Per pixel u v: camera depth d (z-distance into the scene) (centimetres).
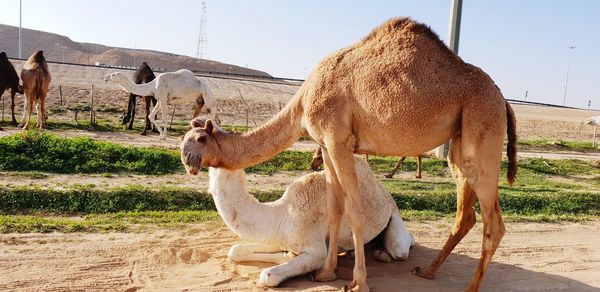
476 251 765
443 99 519
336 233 602
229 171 607
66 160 1175
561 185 1377
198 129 581
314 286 588
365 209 664
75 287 557
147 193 945
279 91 4166
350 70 547
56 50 11475
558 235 884
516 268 703
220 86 3966
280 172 1330
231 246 705
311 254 610
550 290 627
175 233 760
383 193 696
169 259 652
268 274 577
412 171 1470
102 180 1086
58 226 764
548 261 740
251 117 2722
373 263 686
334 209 596
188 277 602
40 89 1694
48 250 662
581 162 1820
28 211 862
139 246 693
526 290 623
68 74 3475
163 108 1709
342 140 548
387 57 536
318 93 555
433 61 529
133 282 580
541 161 1755
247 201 616
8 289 543
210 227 797
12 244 678
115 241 710
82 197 905
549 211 1072
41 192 894
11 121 1870
